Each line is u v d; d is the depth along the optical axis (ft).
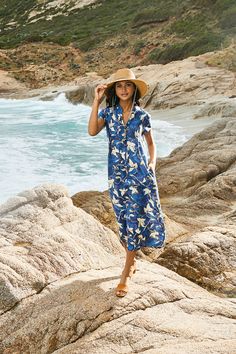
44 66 160.97
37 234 15.72
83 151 53.62
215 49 123.85
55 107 109.60
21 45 185.47
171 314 11.89
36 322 11.61
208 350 10.17
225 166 36.91
